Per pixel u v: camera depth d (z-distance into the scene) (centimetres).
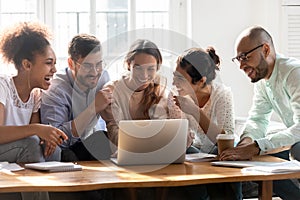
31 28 306
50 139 276
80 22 457
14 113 307
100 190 286
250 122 340
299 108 305
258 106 341
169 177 238
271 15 461
